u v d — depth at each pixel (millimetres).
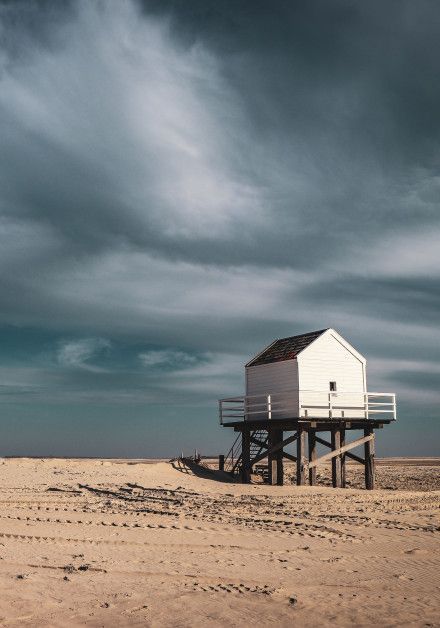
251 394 37750
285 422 35125
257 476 39750
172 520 19734
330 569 13273
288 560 14102
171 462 41500
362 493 30500
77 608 9836
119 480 33562
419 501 27531
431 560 14367
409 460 107438
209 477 38750
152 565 13070
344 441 37094
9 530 16953
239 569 13000
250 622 9430
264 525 19031
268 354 37875
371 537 17391
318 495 28969
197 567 13016
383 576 12688
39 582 11273
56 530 17203
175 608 10031
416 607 10398
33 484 31406
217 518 20375
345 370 35969
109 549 14750
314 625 9344
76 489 29969
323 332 35719
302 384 34750
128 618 9438
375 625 9375
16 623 8969
